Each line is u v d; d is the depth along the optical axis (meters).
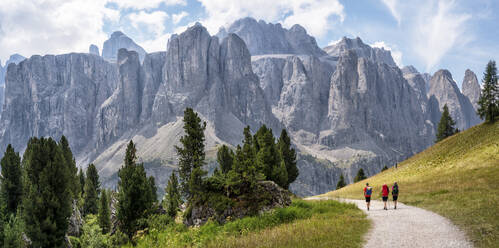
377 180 63.06
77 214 58.22
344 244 12.00
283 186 45.91
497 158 39.56
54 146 40.41
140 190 35.41
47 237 35.97
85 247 41.88
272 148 47.06
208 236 16.36
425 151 74.94
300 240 12.86
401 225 15.52
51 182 37.66
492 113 68.94
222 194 21.73
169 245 16.84
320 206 24.53
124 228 34.75
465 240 11.59
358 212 21.81
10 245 33.19
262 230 16.36
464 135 64.94
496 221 13.54
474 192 24.16
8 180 50.12
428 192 30.59
